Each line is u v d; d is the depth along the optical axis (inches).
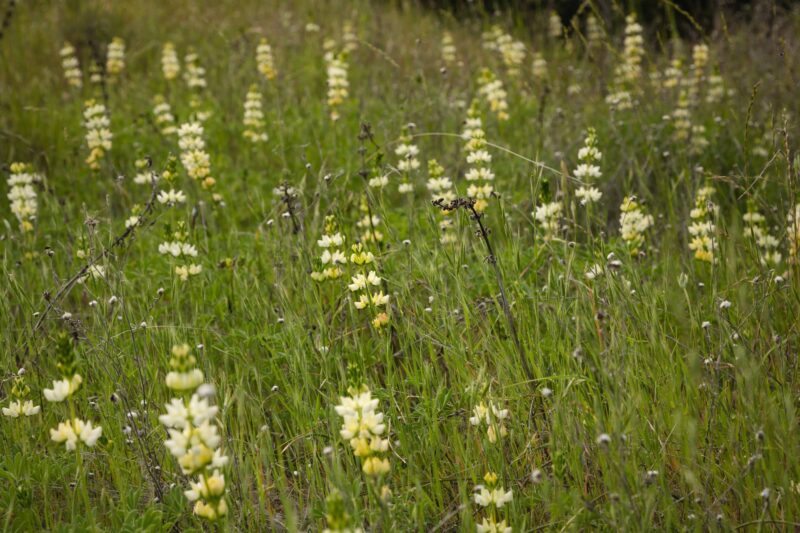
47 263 194.5
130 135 292.7
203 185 212.5
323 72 368.5
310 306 154.2
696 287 157.9
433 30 455.2
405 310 153.4
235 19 469.4
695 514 104.9
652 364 126.3
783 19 334.0
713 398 119.1
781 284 147.2
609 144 259.3
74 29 424.2
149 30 438.0
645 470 111.8
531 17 480.7
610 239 183.3
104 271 157.6
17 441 128.1
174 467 123.7
